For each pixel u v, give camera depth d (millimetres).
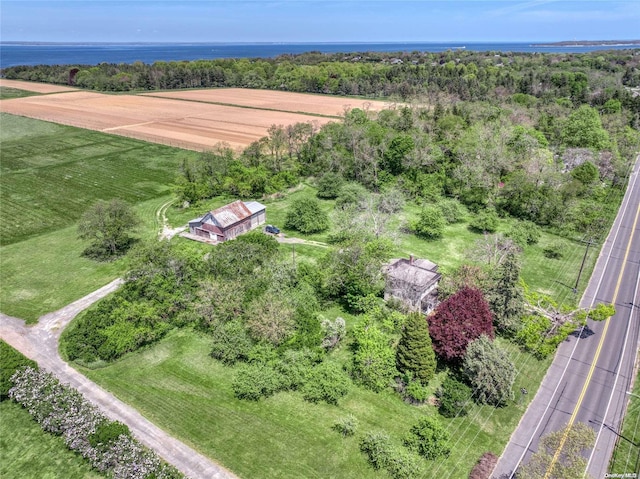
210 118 149250
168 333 46938
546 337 43250
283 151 97500
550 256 62625
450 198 83875
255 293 46906
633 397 38281
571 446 30359
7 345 42000
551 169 80750
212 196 84625
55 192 85438
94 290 54156
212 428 35281
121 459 30641
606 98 135875
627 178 92375
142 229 70625
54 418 34062
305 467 32062
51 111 157875
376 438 32719
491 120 106250
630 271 58438
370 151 88625
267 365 40062
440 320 41250
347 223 65688
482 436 34688
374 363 39281
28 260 60719
